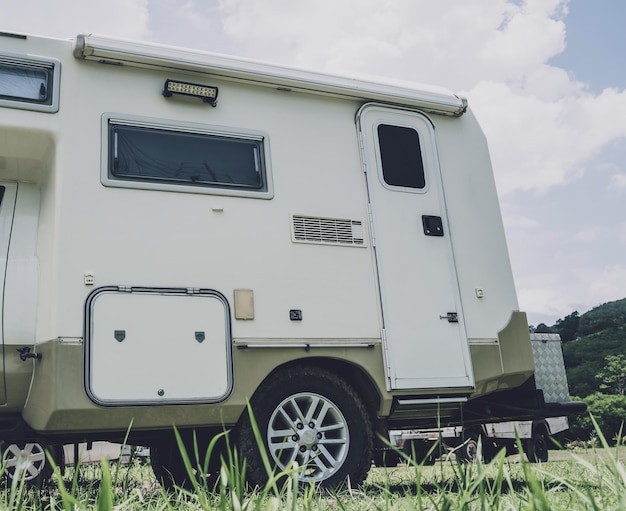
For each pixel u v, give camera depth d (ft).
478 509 7.08
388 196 17.30
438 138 18.57
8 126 13.89
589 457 7.42
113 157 14.62
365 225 16.84
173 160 15.20
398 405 15.98
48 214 14.17
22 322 13.80
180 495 8.79
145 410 13.47
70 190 14.02
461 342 16.98
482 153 19.08
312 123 17.06
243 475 5.79
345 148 17.25
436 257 17.38
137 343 13.70
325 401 15.39
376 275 16.55
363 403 15.89
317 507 8.90
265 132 16.39
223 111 16.10
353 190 16.98
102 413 13.14
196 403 13.89
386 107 17.99
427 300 16.92
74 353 13.16
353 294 16.15
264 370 14.73
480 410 18.39
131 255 14.17
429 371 16.42
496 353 17.39
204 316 14.44
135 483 16.76
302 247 15.92
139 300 13.94
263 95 16.67
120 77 15.21
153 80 15.53
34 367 13.78
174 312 14.20
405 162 17.83
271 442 14.64
